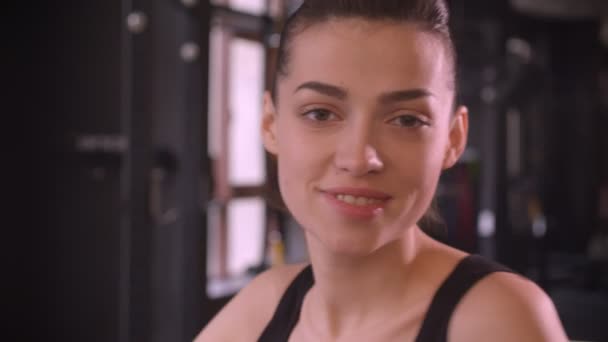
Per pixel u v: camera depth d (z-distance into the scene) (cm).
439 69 41
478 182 299
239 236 249
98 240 180
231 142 239
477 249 298
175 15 197
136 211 162
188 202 178
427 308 47
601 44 465
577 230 463
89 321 180
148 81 161
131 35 159
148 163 162
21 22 168
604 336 294
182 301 181
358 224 40
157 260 188
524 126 398
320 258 49
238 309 62
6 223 166
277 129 46
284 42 45
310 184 42
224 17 228
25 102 169
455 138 48
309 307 55
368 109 39
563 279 388
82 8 179
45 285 173
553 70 454
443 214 294
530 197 366
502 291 43
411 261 49
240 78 241
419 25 40
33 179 171
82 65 180
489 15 346
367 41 39
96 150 175
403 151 40
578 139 463
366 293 49
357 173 39
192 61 176
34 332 171
